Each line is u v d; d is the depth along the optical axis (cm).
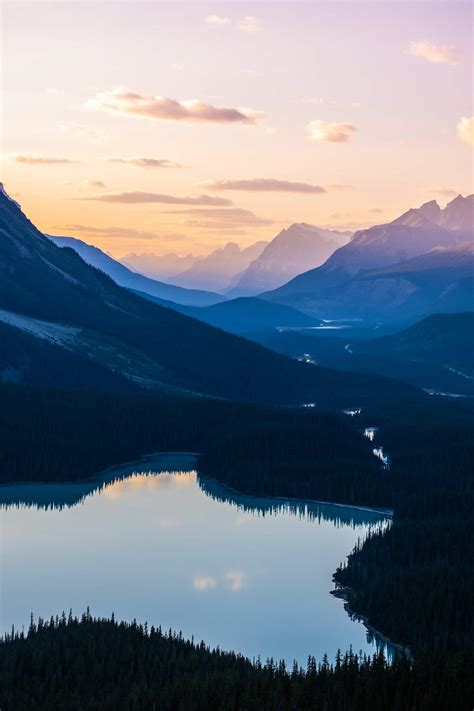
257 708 15538
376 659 17112
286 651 18950
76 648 17625
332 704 15900
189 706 15588
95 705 15650
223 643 19325
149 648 17862
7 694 15950
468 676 16475
